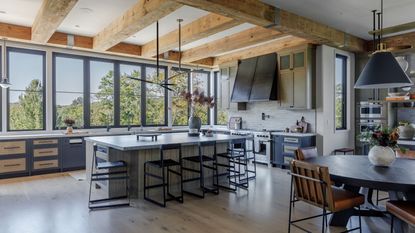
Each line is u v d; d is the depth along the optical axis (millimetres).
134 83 7770
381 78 3160
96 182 4844
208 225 3275
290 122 6926
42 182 5285
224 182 5281
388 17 4859
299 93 6316
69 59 6723
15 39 5684
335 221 3244
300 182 2816
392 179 2422
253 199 4242
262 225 3275
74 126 6805
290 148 6285
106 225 3273
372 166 2992
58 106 6598
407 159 3439
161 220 3430
